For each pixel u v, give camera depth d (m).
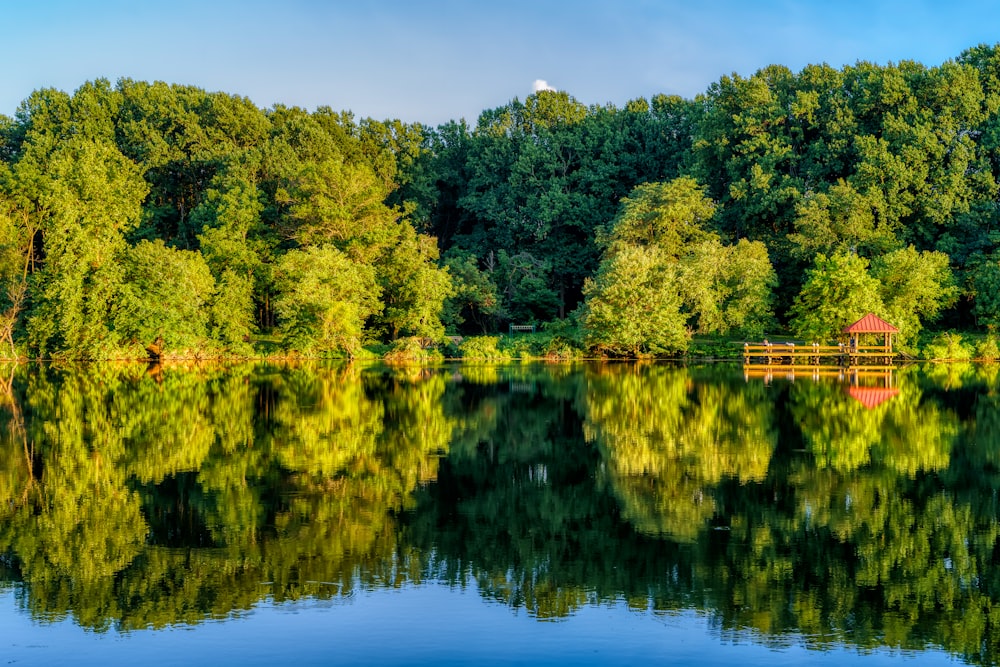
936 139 71.38
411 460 23.00
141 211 78.44
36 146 80.19
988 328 66.06
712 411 33.00
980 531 16.23
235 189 74.19
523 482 20.38
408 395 38.41
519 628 11.77
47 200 66.25
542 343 67.56
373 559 14.55
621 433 27.67
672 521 17.02
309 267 64.31
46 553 14.75
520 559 14.59
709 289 66.44
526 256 84.44
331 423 29.53
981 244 67.94
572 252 92.19
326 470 21.61
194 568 14.09
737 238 80.44
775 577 13.73
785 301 76.19
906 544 15.48
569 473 21.38
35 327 59.53
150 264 61.41
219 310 65.06
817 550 15.12
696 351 66.50
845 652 11.11
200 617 12.12
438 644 11.27
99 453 23.70
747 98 79.94
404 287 69.88
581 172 94.00
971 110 72.25
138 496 18.72
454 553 14.92
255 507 17.83
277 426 28.77
